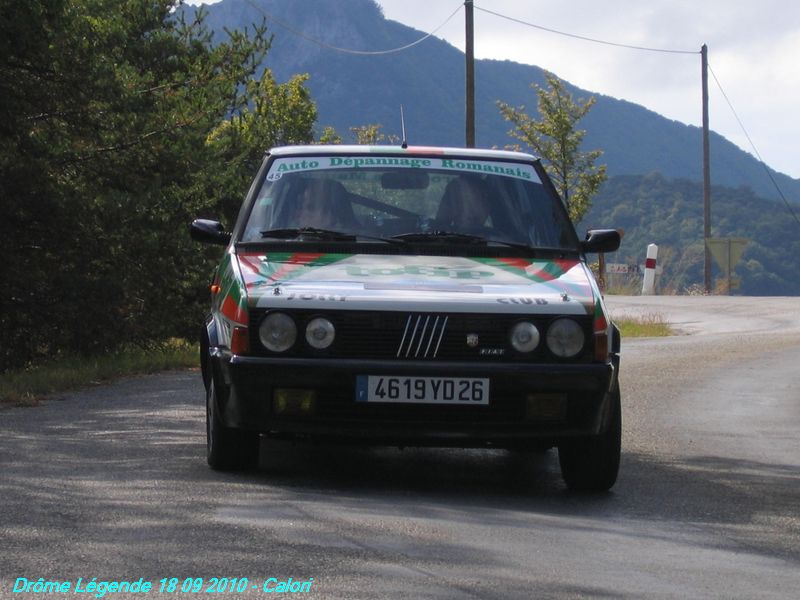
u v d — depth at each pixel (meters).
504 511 12.32
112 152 33.56
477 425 12.92
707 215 97.00
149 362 28.28
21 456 14.25
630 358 32.94
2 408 19.38
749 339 39.38
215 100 35.97
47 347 32.91
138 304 35.62
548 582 9.47
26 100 31.20
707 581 9.79
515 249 14.90
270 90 65.12
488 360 12.98
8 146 30.95
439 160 16.00
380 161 15.91
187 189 35.09
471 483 14.16
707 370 29.94
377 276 13.74
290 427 12.88
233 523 10.98
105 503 11.68
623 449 17.66
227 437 13.58
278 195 15.43
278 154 16.12
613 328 13.94
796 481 15.20
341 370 12.76
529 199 15.70
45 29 30.73
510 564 9.98
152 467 13.91
